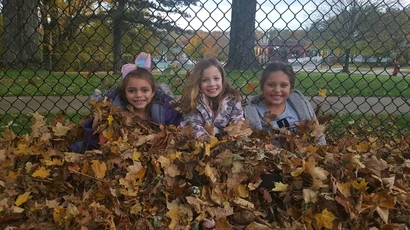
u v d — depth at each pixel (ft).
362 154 8.65
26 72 26.73
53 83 24.20
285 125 9.40
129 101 9.01
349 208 6.44
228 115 8.96
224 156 6.99
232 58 11.30
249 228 6.50
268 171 7.12
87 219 6.15
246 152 7.18
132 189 6.59
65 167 7.25
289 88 9.37
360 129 11.53
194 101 8.80
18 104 17.87
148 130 8.18
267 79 9.36
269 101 9.49
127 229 6.38
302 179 6.95
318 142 8.73
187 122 8.72
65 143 8.32
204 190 6.76
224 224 6.47
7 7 12.14
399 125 14.43
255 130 8.79
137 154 7.01
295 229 6.46
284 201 6.84
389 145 10.36
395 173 7.86
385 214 6.56
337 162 7.32
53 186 7.21
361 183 6.77
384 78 32.01
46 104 17.89
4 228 6.65
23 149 7.74
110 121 7.78
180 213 6.50
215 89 9.00
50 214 6.72
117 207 6.47
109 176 6.91
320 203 6.68
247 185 6.97
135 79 8.84
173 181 6.82
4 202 6.82
